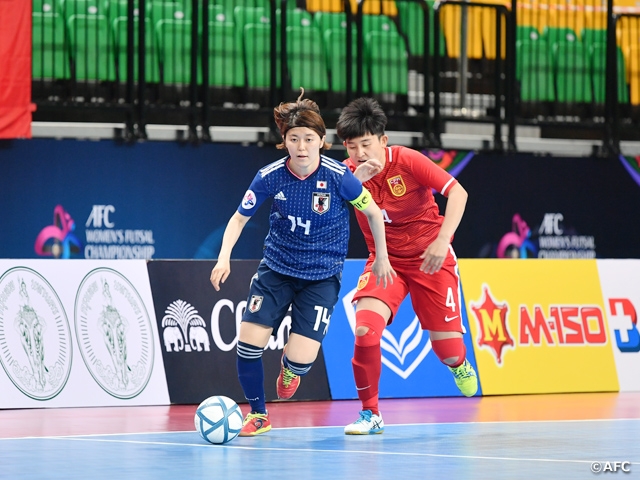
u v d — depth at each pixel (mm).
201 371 23547
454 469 12641
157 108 33531
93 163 32719
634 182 39219
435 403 23703
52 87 33188
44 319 22391
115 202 32969
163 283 23609
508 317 26734
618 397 25656
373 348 17172
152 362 23141
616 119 38531
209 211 34094
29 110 31250
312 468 12734
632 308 28484
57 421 19391
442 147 36188
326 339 24688
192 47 33781
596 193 38656
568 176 38219
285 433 17359
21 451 14617
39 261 22531
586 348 27562
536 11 41219
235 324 24141
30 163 32094
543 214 37844
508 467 12844
